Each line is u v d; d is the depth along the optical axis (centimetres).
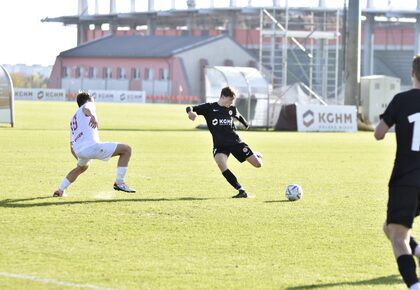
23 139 7381
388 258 2566
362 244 2773
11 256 2458
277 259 2514
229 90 3888
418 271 2383
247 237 2845
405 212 2075
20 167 4972
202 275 2289
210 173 4919
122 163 3772
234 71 10600
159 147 6969
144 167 5206
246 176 4844
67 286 2131
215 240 2780
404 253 2053
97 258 2462
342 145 7894
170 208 3431
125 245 2664
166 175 4759
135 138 8106
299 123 10394
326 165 5703
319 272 2362
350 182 4631
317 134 9775
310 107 10481
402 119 2122
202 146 7169
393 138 9506
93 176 4603
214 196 3862
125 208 3397
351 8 11131
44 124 9925
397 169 2106
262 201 3731
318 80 18912
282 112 10488
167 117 12875
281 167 5481
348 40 11231
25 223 2995
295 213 3391
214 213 3331
